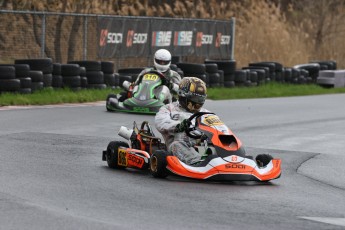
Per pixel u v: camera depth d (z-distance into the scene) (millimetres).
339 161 45750
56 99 73375
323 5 151000
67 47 100000
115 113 66875
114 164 38281
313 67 119438
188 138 36156
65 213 26719
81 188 32062
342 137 57406
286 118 69500
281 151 49062
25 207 27531
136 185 33219
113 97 68312
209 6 130000
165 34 100062
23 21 97375
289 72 113688
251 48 126938
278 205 30125
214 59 110875
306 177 38969
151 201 29562
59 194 30453
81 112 66562
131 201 29438
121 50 93438
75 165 38969
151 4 125938
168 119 36562
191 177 33875
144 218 26344
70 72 79812
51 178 34500
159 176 35094
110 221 25641
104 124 58750
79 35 100375
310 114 74062
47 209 27312
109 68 85000
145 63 104188
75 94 76688
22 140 48000
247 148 50031
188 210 28094
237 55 125125
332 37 148750
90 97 77062
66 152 43750
